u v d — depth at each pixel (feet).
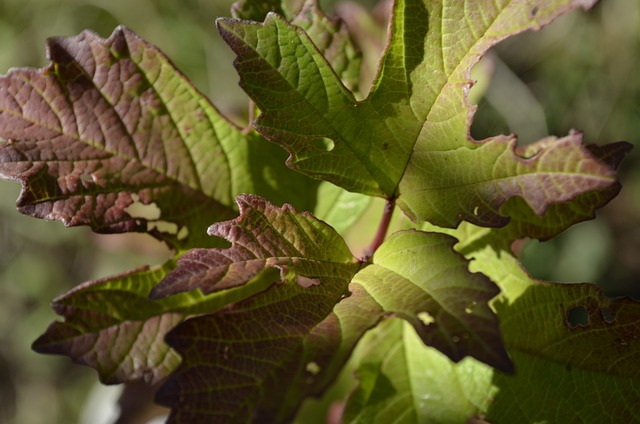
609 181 0.63
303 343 0.60
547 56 1.98
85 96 0.71
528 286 0.72
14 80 0.70
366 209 0.76
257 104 0.66
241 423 0.58
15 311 2.17
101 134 0.72
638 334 0.69
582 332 0.70
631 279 1.77
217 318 0.61
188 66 2.01
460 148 0.67
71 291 0.69
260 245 0.64
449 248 0.63
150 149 0.73
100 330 0.70
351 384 0.81
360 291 0.64
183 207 0.74
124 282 0.71
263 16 0.74
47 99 0.71
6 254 2.11
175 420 0.58
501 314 0.72
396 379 0.74
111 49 0.72
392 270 0.64
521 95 1.92
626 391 0.69
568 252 1.71
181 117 0.74
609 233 1.80
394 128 0.68
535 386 0.71
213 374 0.59
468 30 0.66
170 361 0.70
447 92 0.67
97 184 0.71
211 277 0.61
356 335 0.60
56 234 2.04
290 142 0.67
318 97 0.67
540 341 0.71
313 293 0.63
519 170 0.66
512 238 0.73
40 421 2.14
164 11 2.03
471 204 0.67
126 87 0.72
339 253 0.66
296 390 0.58
